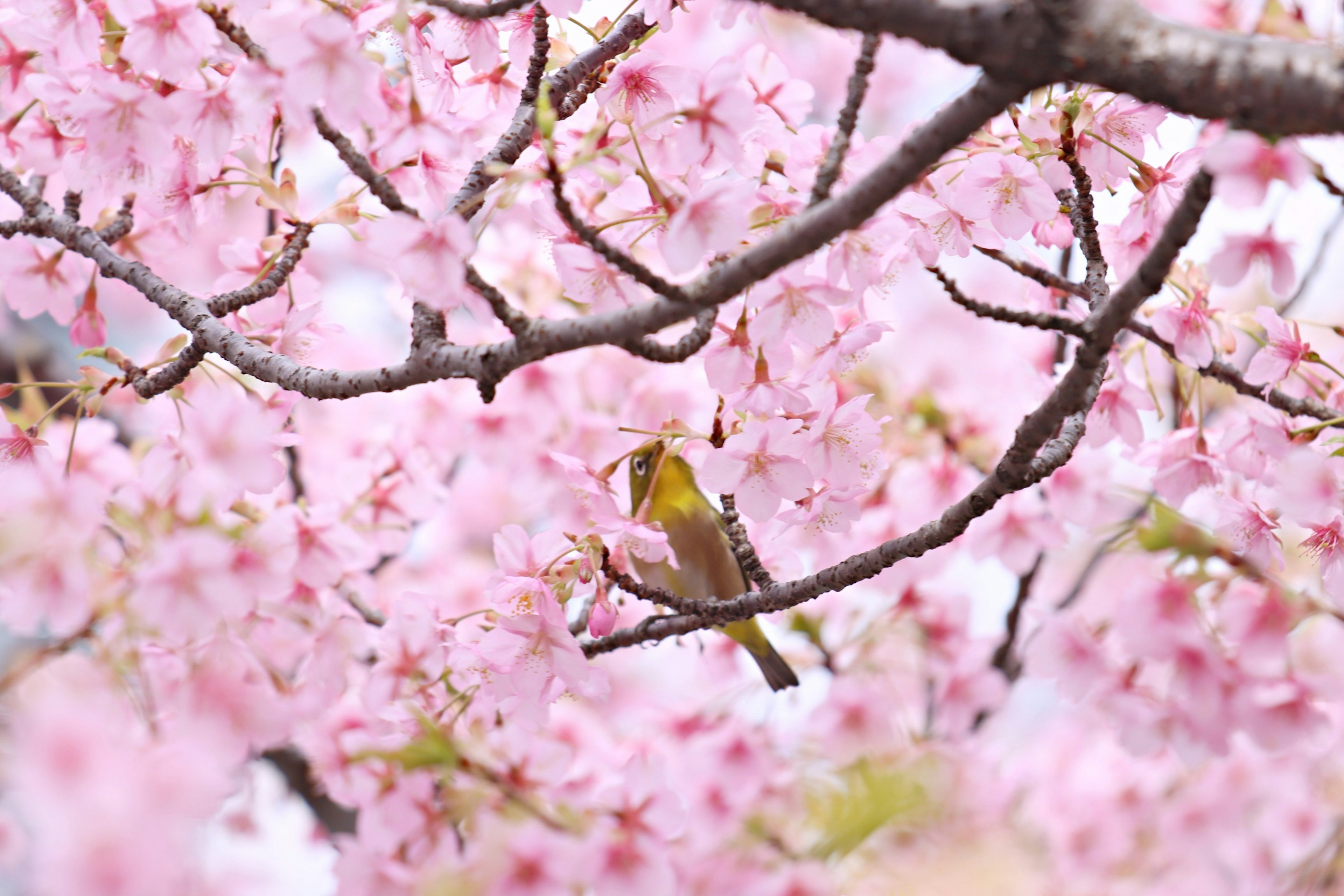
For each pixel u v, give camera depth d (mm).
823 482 5848
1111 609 6047
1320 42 5785
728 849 6051
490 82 5859
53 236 5887
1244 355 6031
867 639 6113
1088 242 5824
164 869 5793
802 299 5805
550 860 5902
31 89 5848
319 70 5762
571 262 5816
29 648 5844
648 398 6078
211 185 5859
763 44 5875
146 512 5871
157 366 5852
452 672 5898
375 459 6059
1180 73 5699
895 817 5848
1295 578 5988
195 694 5914
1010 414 6082
